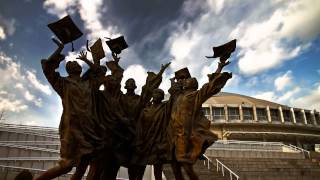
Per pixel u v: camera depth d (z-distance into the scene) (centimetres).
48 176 726
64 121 771
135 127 914
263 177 2147
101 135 818
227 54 866
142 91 958
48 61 751
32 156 2348
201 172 2095
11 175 1798
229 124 6181
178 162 849
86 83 831
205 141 825
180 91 915
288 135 6406
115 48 977
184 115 840
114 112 878
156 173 915
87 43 877
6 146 2327
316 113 6975
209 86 832
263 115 6456
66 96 777
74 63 827
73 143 749
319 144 7106
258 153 3016
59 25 785
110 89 901
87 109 795
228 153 2900
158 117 927
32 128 2780
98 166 848
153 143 912
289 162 2686
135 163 895
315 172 2411
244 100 7119
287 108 6669
